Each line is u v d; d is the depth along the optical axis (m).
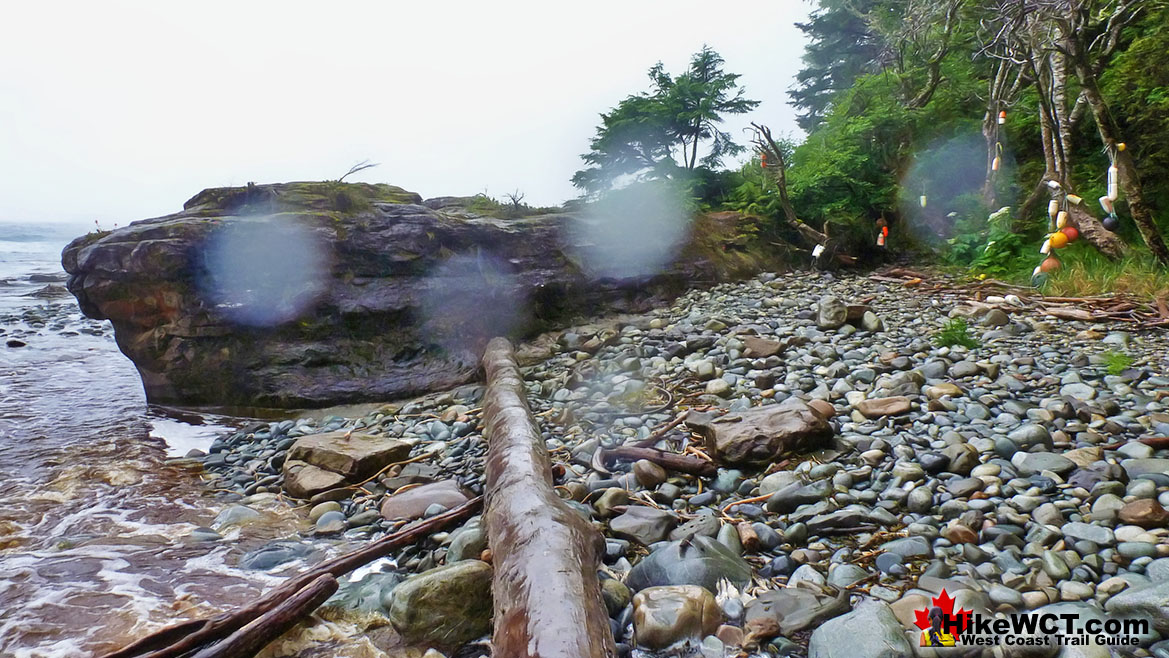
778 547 2.94
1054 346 5.61
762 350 5.91
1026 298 7.62
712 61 14.20
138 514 3.87
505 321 7.55
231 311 6.48
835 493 3.33
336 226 7.00
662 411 4.86
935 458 3.49
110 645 2.53
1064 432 3.75
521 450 3.56
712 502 3.44
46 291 17.73
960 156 12.09
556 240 8.63
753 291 9.36
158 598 2.88
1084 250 8.71
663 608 2.37
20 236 59.81
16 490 4.23
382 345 6.86
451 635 2.52
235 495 4.19
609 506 3.36
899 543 2.81
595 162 14.51
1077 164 10.06
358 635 2.56
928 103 13.19
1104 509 2.87
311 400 6.35
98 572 3.11
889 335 6.25
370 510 3.73
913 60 14.72
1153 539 2.63
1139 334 5.91
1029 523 2.87
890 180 12.56
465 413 5.47
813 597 2.50
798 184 12.27
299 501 4.02
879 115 12.86
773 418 3.93
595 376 6.04
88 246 6.46
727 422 4.00
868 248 12.05
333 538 3.46
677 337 6.95
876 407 4.31
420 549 3.21
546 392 5.76
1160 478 3.08
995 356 5.32
